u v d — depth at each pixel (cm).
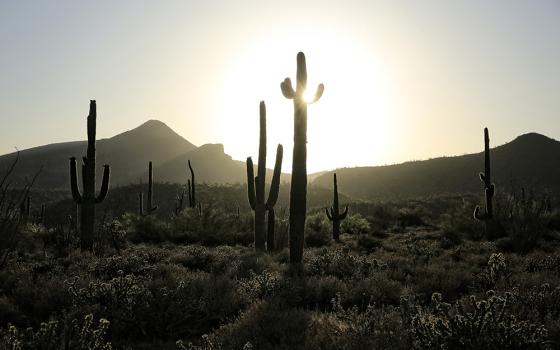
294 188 1636
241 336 714
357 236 2858
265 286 1052
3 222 1217
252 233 2838
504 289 1023
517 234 2070
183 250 1980
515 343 575
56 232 2036
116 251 1928
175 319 843
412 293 1026
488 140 2777
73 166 1991
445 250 2072
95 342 621
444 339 589
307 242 2658
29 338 645
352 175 16325
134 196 8712
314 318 772
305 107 1656
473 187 14262
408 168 16000
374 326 664
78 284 1047
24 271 1223
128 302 859
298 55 1677
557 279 1132
